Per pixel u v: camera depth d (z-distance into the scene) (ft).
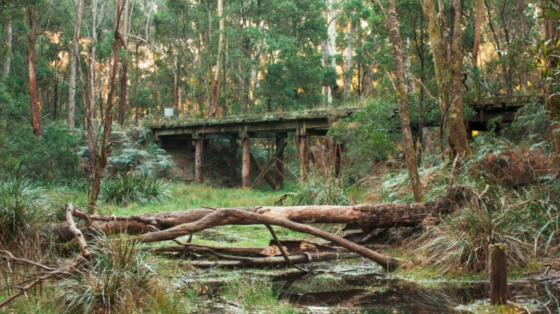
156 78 128.16
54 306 12.25
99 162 18.97
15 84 77.10
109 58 83.35
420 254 18.47
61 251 17.28
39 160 54.39
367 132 37.93
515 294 14.32
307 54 91.50
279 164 62.75
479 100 38.55
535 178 24.39
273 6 86.79
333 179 29.63
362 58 91.86
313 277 17.12
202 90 101.30
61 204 22.43
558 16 14.47
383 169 33.88
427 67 41.63
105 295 12.14
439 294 14.61
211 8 93.71
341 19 99.35
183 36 103.60
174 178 65.21
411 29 40.24
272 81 82.58
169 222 18.90
